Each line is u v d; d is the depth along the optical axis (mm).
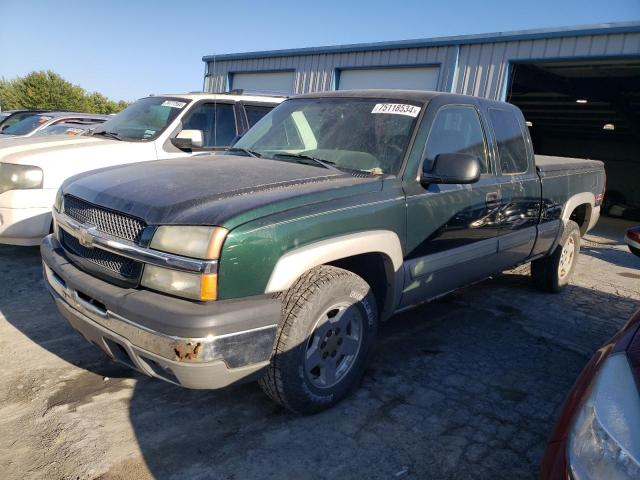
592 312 5273
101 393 3146
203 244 2371
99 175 3248
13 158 5152
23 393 3102
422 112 3576
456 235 3725
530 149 4742
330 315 2992
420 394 3354
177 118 6242
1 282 4969
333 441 2799
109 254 2699
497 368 3807
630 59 9883
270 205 2604
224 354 2385
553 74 13070
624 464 1407
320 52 14648
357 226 2945
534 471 2652
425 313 4891
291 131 3959
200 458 2604
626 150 22969
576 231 5789
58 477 2410
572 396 1857
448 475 2586
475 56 11703
